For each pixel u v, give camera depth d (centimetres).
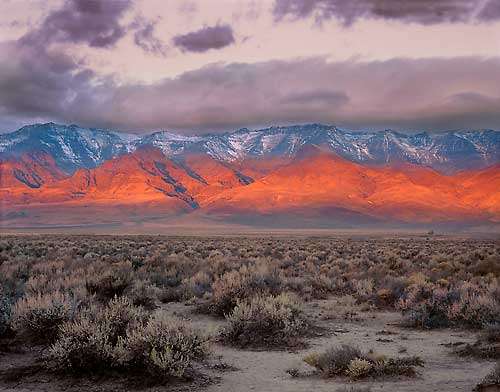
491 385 1077
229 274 2377
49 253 4488
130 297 2105
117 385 1139
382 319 2005
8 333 1438
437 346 1559
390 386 1131
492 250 5519
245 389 1118
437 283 2600
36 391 1102
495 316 1803
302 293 2541
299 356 1436
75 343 1193
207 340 1296
